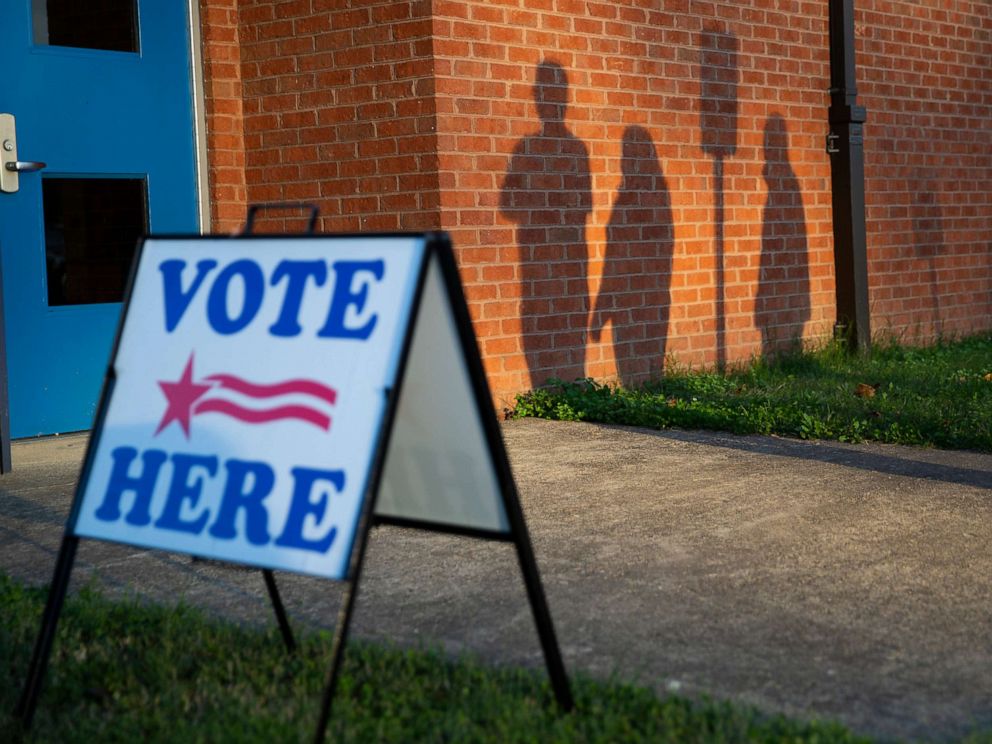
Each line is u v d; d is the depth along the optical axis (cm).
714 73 902
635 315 852
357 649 350
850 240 980
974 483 558
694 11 885
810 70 980
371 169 743
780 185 958
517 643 362
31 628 372
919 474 579
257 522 289
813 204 988
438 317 298
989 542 460
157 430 311
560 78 792
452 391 301
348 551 275
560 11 790
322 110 755
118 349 324
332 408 287
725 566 435
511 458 636
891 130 1072
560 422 746
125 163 729
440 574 433
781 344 964
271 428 295
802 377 875
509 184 763
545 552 458
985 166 1178
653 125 858
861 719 303
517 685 322
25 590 416
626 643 360
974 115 1162
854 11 1012
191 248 324
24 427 693
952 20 1133
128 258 737
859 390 778
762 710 309
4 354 611
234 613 396
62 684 330
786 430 689
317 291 300
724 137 912
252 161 781
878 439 663
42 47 691
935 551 449
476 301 747
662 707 304
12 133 674
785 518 501
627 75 838
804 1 973
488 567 440
